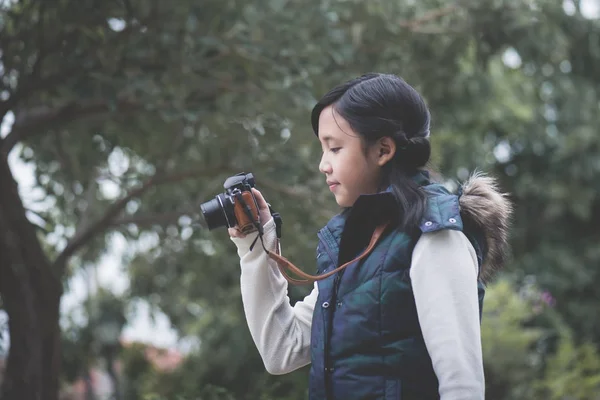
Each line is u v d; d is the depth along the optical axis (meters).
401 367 2.05
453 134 13.39
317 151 7.33
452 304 2.01
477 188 2.21
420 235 2.07
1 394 6.72
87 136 8.04
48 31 6.12
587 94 14.52
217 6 6.39
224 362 10.92
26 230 6.77
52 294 6.96
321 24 6.78
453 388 1.96
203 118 7.25
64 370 12.12
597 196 15.20
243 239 2.31
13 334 6.76
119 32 6.23
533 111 14.77
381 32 7.66
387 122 2.19
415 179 2.20
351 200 2.24
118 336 12.55
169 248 9.11
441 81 8.61
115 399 12.88
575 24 10.38
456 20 8.26
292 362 2.34
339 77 7.07
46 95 6.77
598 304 14.68
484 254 2.21
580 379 9.93
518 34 8.23
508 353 9.36
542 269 14.40
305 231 7.33
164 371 12.56
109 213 7.48
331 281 2.18
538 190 14.61
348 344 2.10
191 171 7.53
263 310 2.33
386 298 2.07
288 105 6.59
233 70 6.76
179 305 12.42
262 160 7.30
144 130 7.80
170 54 6.29
